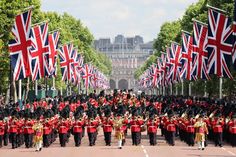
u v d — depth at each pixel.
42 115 72.94
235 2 68.25
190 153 60.69
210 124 72.50
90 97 122.06
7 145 71.62
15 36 79.12
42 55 89.44
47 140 68.69
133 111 76.94
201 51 94.88
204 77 95.25
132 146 69.44
